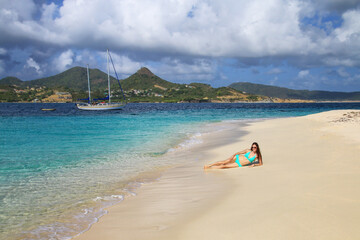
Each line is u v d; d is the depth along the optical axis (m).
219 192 5.82
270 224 3.89
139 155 10.94
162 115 47.44
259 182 6.34
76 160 10.01
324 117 27.69
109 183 7.09
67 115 48.84
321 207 4.40
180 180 7.18
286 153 9.95
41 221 4.68
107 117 41.38
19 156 10.74
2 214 5.03
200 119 34.34
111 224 4.42
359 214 4.05
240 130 19.88
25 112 65.94
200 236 3.71
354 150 9.66
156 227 4.18
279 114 50.12
